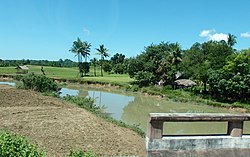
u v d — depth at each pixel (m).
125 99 49.94
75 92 58.03
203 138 6.98
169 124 25.67
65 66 174.88
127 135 19.53
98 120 23.53
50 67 148.38
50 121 21.48
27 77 47.78
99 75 110.94
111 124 22.69
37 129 18.77
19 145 5.93
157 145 6.72
